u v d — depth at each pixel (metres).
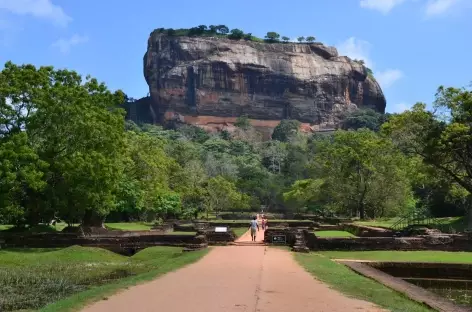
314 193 75.75
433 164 39.78
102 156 33.41
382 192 61.84
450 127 36.41
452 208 56.09
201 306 11.19
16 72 33.16
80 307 11.09
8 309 13.12
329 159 67.62
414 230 35.09
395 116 41.44
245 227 52.91
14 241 32.72
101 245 32.66
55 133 33.16
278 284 14.76
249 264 20.50
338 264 21.27
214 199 77.75
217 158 131.88
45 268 23.08
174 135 163.62
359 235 38.72
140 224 53.78
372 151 61.75
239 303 11.56
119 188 43.66
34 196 33.69
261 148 156.00
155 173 50.81
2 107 32.12
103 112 36.91
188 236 32.75
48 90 33.44
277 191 107.62
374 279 16.45
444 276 21.38
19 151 29.64
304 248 27.28
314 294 13.02
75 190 33.44
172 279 15.84
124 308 10.97
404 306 11.64
